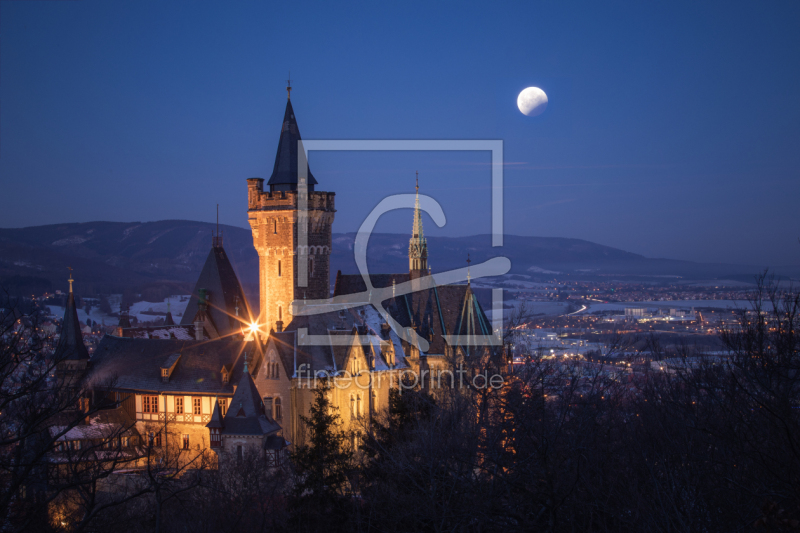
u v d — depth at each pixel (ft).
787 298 110.73
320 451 190.60
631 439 124.88
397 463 132.67
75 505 187.93
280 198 335.26
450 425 142.72
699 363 144.97
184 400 289.53
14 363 130.41
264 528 177.78
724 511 96.58
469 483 111.65
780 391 96.99
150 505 193.06
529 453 112.27
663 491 97.14
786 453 91.09
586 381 146.41
